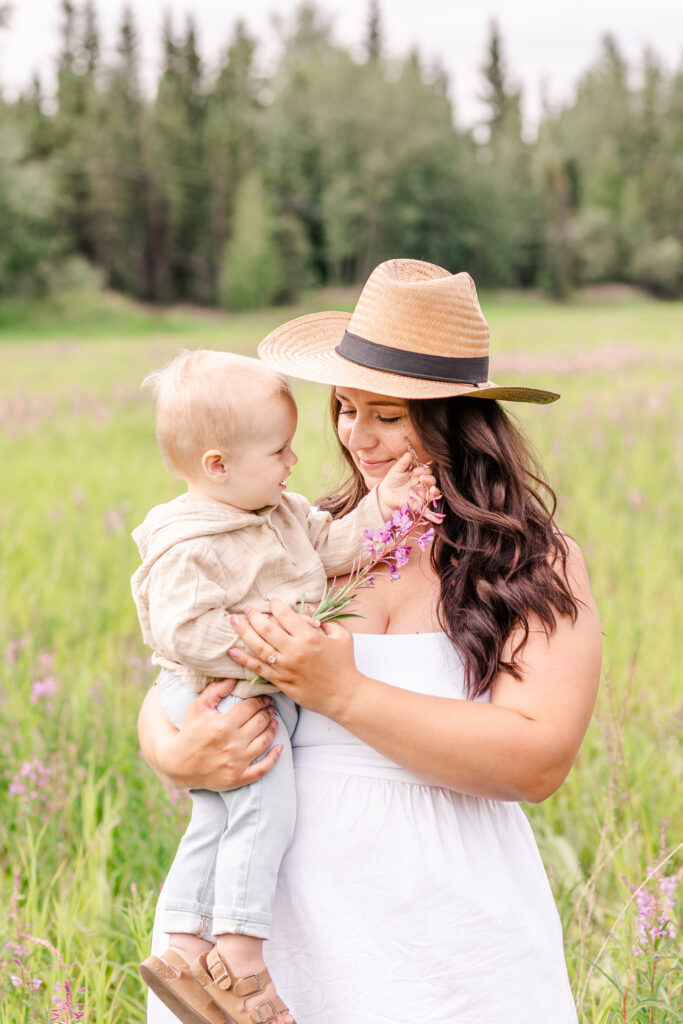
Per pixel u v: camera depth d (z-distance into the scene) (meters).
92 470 10.34
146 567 2.23
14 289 67.75
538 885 2.15
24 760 4.09
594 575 6.42
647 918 2.62
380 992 1.99
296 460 2.31
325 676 1.97
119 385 18.17
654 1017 2.60
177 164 81.62
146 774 4.07
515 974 2.01
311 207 86.19
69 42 96.81
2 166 66.00
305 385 15.62
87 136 80.25
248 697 2.13
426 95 89.75
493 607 2.08
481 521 2.17
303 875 2.07
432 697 1.99
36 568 6.94
